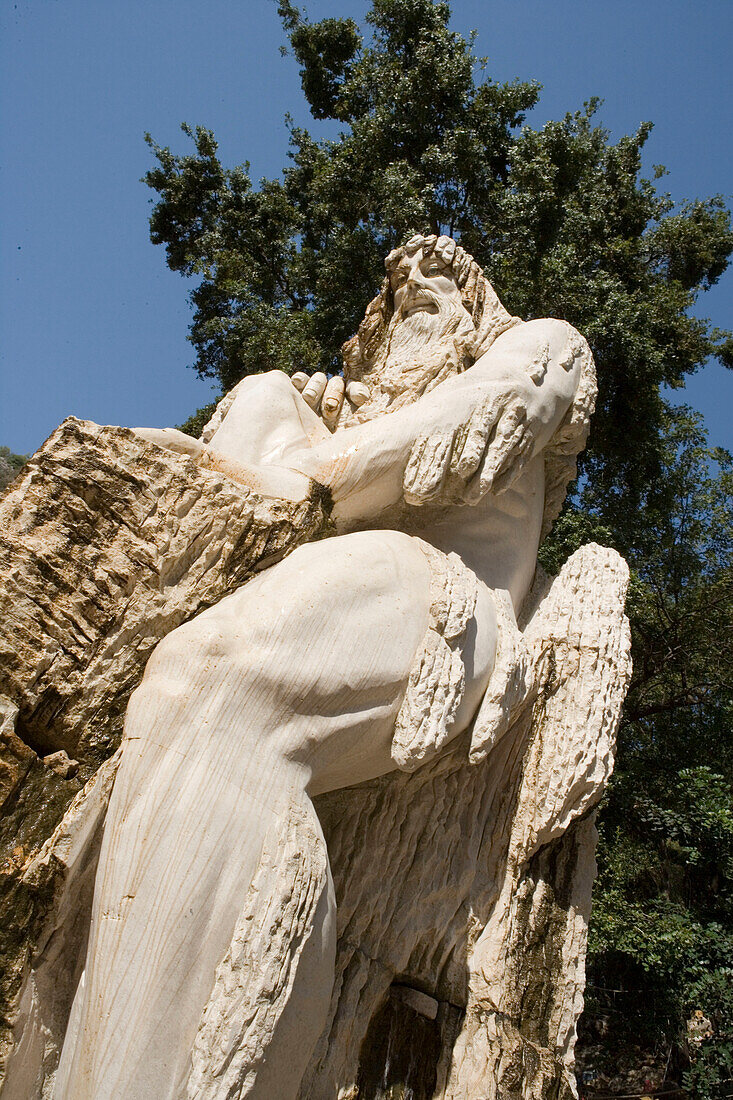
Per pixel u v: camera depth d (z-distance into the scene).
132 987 1.98
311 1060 2.43
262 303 10.30
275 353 9.50
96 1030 1.95
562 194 10.81
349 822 2.82
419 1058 2.62
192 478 2.71
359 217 10.73
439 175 10.16
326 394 3.87
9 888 2.22
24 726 2.46
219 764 2.22
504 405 3.16
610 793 7.60
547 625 3.31
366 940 2.70
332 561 2.56
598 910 6.16
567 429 3.55
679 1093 5.93
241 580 2.69
